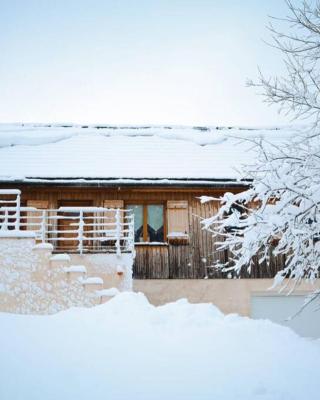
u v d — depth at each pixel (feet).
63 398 12.66
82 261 38.96
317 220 25.80
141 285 44.55
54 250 41.50
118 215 39.99
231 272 45.19
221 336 19.95
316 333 44.70
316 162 26.04
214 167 49.03
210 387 13.85
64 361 15.56
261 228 26.32
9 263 34.55
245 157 51.55
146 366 15.57
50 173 46.42
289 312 45.01
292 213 25.68
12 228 45.16
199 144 55.11
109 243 45.37
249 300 44.65
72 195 46.70
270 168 26.61
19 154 50.72
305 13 25.46
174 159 50.88
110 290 34.42
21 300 34.14
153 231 47.14
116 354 16.69
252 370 15.46
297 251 25.99
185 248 45.70
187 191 46.93
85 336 18.75
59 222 46.34
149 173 47.19
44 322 20.66
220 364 16.02
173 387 13.79
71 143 54.19
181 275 45.01
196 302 44.52
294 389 13.88
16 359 15.35
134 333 19.75
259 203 45.55
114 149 53.01
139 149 53.26
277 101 26.50
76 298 34.22
